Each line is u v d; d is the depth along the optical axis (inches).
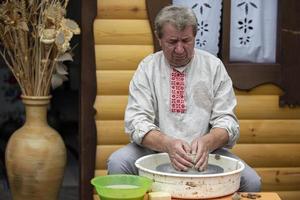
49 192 129.2
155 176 90.1
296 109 141.3
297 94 138.9
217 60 113.3
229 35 136.3
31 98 128.6
